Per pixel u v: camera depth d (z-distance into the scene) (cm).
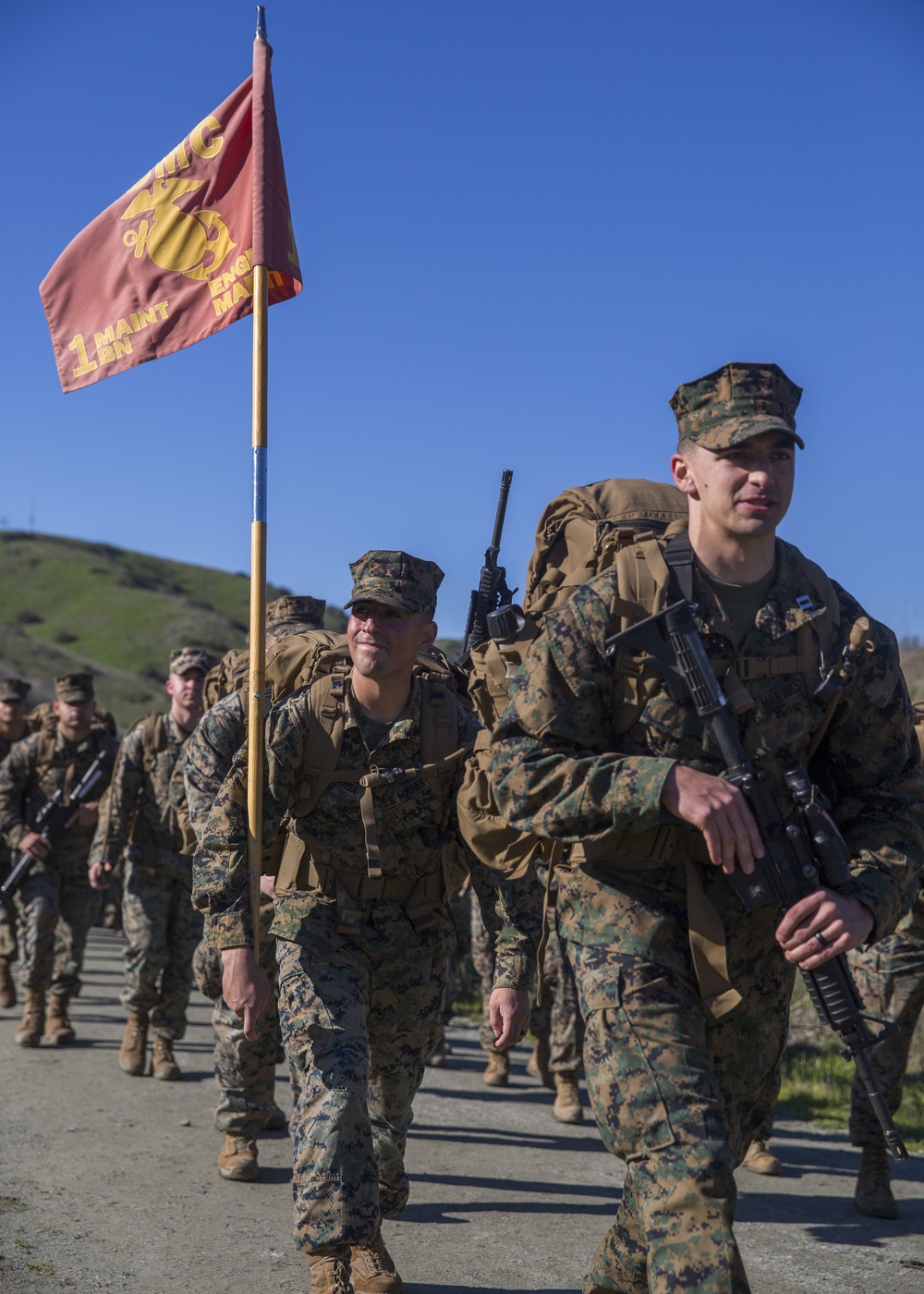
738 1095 291
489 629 405
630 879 279
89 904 846
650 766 261
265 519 432
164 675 7575
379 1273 383
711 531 280
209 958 523
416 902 383
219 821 377
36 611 9038
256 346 464
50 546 11031
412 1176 546
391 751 378
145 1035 736
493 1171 560
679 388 281
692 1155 250
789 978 291
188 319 516
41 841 817
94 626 8656
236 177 510
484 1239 454
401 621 375
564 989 668
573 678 275
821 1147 643
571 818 266
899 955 516
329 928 375
